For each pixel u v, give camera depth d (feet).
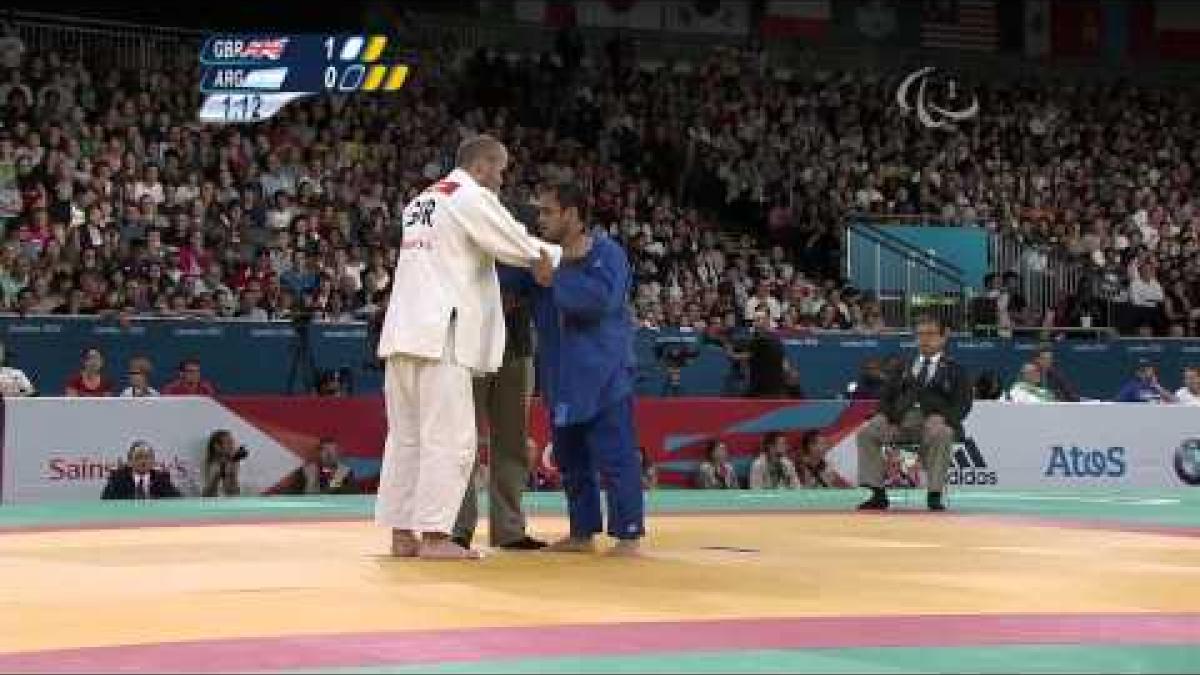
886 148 110.32
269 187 83.87
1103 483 68.59
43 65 86.94
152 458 55.36
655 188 102.22
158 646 17.98
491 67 104.68
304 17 110.63
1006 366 82.74
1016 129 118.01
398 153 91.35
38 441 53.36
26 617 20.53
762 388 71.00
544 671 16.24
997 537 36.22
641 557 29.78
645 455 62.80
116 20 105.19
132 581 24.98
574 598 22.86
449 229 29.09
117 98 86.02
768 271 90.99
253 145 85.76
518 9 120.57
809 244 96.22
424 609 21.48
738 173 103.65
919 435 50.24
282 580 25.16
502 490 31.91
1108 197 111.55
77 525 39.27
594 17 123.13
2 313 63.46
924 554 31.07
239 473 57.06
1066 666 16.90
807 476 65.26
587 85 108.78
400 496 29.45
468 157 29.71
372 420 59.62
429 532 28.99
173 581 24.99
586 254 30.19
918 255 93.50
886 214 100.94
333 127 91.76
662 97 108.99
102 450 54.49
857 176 105.81
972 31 132.87
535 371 36.01
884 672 16.39
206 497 55.77
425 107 97.14
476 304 29.27
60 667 16.44
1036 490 65.00
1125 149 118.83
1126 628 20.13
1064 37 135.13
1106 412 68.90
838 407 66.23
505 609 21.56
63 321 64.08
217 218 78.64
